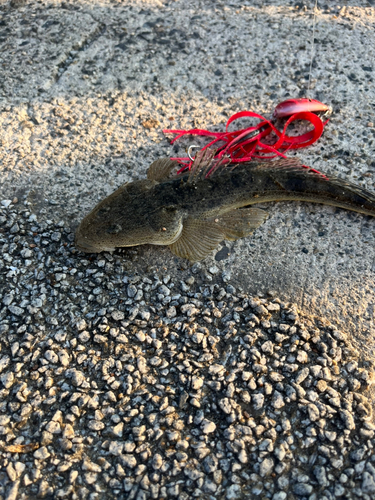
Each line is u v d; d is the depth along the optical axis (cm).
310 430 22
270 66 37
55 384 23
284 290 27
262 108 35
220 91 36
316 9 41
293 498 20
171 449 21
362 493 20
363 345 25
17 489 20
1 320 25
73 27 39
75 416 22
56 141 33
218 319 25
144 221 26
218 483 20
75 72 37
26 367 24
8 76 36
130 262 28
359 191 29
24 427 22
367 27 39
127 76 37
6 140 33
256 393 23
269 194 29
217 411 22
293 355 24
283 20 40
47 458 21
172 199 27
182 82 36
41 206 30
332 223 29
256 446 21
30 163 32
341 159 32
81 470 21
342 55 38
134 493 20
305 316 26
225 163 29
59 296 26
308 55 38
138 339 24
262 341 24
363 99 35
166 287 27
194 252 27
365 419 22
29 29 39
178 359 24
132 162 32
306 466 21
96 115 34
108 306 26
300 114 32
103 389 23
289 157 32
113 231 25
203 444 21
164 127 34
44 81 36
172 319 25
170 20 40
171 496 20
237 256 28
